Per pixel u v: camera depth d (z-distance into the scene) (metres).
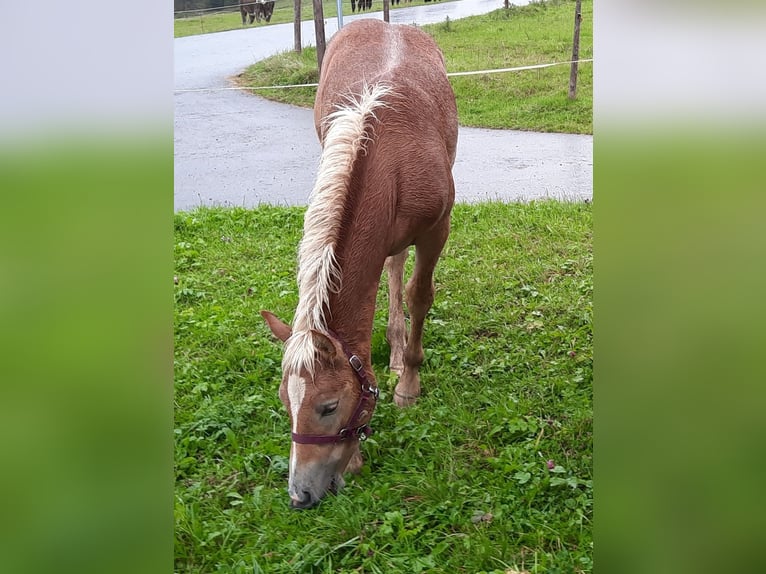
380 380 4.27
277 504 3.17
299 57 11.45
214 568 2.84
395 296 4.37
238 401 3.99
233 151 8.88
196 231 6.60
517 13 12.92
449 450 3.46
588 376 3.97
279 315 4.85
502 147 8.73
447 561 2.76
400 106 3.42
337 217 2.96
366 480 3.31
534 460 3.31
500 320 4.72
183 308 5.18
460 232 6.19
